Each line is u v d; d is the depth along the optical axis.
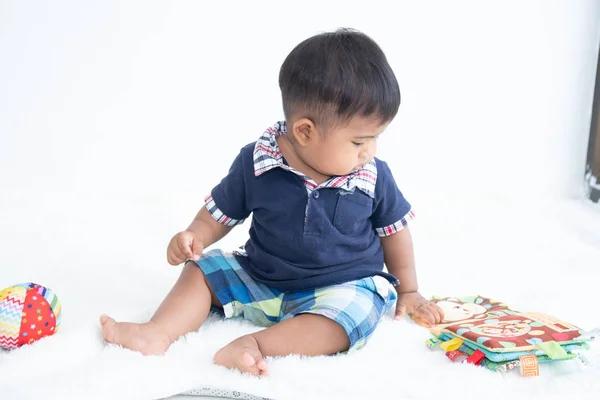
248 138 2.43
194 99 2.38
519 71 2.40
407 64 2.40
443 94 2.43
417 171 2.49
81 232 1.88
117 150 2.38
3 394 1.02
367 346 1.23
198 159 2.42
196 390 1.06
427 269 1.67
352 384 1.07
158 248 1.78
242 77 2.38
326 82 1.19
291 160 1.29
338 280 1.29
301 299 1.28
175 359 1.13
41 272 1.58
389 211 1.37
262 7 2.34
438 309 1.35
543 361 1.15
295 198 1.28
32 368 1.10
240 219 1.39
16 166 2.34
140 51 2.32
